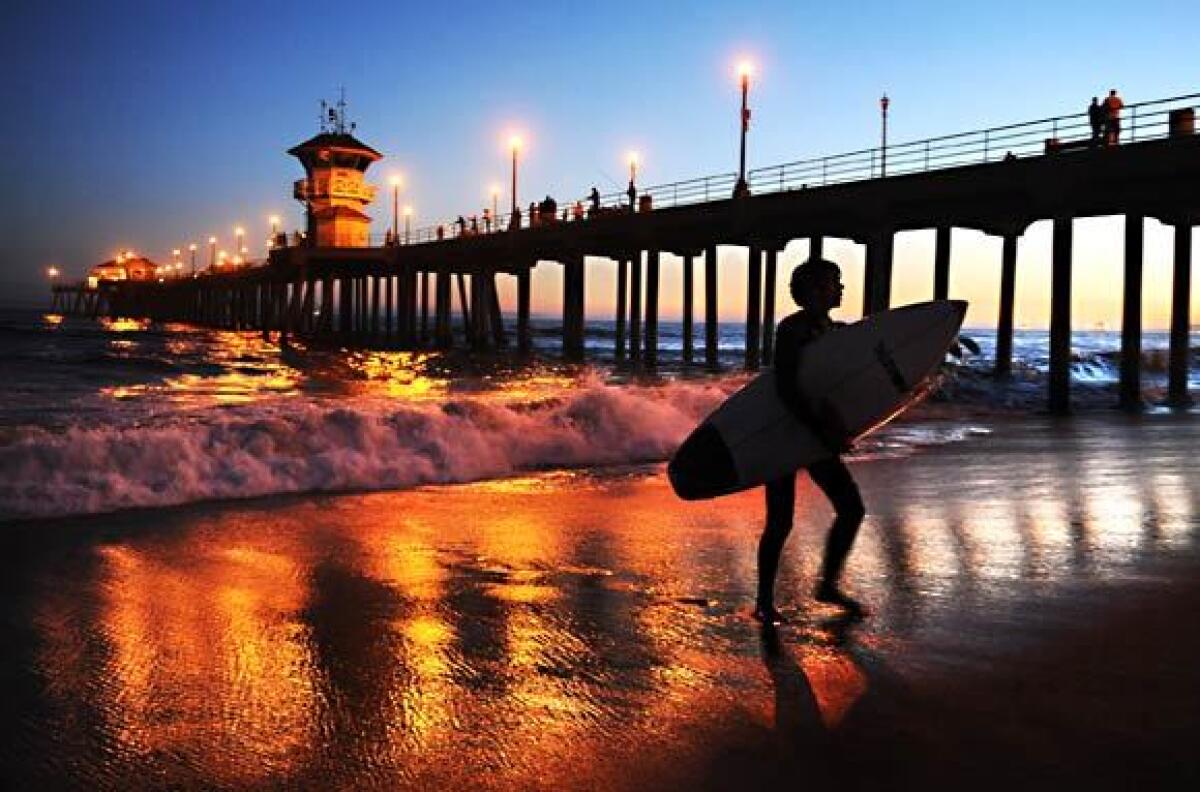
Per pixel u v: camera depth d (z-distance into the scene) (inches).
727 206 1161.4
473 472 353.4
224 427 329.4
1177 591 184.4
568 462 390.9
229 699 128.6
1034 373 1127.0
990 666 141.7
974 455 418.0
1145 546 225.6
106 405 622.2
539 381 1115.9
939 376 178.4
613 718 122.8
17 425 446.0
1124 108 755.4
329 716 123.2
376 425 361.4
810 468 172.2
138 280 5364.2
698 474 167.6
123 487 277.7
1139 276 828.0
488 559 213.8
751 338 1200.8
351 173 2645.2
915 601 177.3
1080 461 398.9
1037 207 834.8
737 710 125.3
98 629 158.4
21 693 129.8
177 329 3698.3
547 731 118.6
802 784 104.3
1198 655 146.5
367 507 278.1
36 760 109.7
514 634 158.6
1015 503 288.0
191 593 181.6
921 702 127.5
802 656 146.7
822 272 166.4
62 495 266.2
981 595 181.3
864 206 975.6
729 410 171.8
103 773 106.8
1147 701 127.7
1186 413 776.9
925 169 925.2
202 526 244.2
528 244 1631.4
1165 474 358.3
